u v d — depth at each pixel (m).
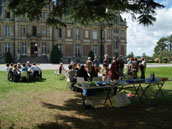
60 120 5.27
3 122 5.09
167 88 10.22
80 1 7.27
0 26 36.41
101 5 6.67
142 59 13.27
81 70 8.73
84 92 8.31
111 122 5.12
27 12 7.17
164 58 49.84
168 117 5.50
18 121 5.17
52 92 9.04
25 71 12.20
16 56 36.31
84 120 5.27
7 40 36.66
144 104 6.96
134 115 5.71
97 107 6.58
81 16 8.05
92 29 42.31
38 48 38.00
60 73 14.35
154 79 7.36
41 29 38.09
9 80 12.72
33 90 9.45
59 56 35.94
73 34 40.69
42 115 5.68
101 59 42.94
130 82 6.82
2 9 36.34
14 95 8.26
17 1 6.14
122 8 6.46
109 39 42.41
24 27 37.03
